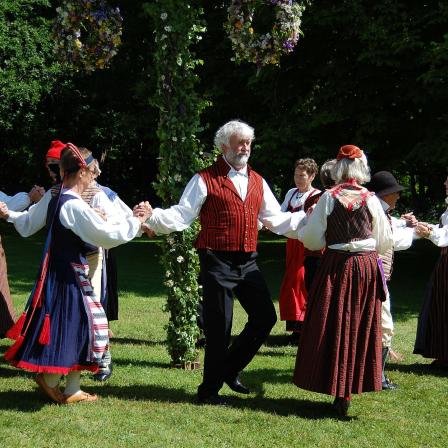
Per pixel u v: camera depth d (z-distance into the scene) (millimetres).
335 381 4039
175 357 5309
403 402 4555
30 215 4547
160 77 5145
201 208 4387
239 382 4652
